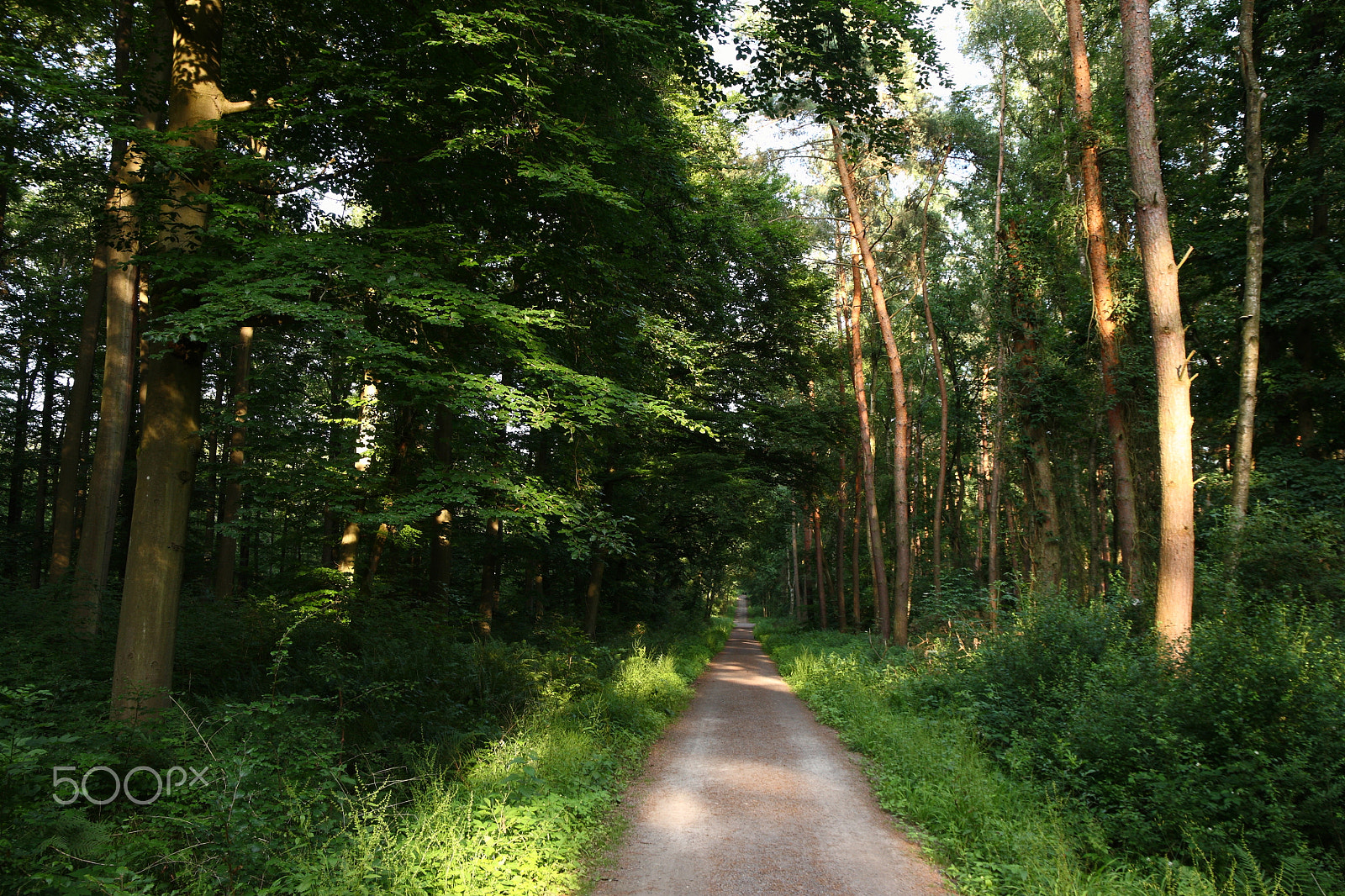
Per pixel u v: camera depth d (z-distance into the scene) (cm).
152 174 708
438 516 1424
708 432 879
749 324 2019
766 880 528
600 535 861
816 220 2598
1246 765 572
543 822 575
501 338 815
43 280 2020
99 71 812
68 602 969
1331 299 1522
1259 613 817
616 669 1420
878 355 3002
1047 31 2102
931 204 2653
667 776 839
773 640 3281
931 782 731
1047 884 495
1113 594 1088
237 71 928
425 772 637
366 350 702
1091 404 1886
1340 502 1459
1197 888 482
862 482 2978
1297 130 1711
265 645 926
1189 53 1778
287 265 682
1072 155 1653
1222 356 1891
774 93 1146
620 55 895
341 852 450
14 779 435
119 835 438
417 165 879
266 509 837
